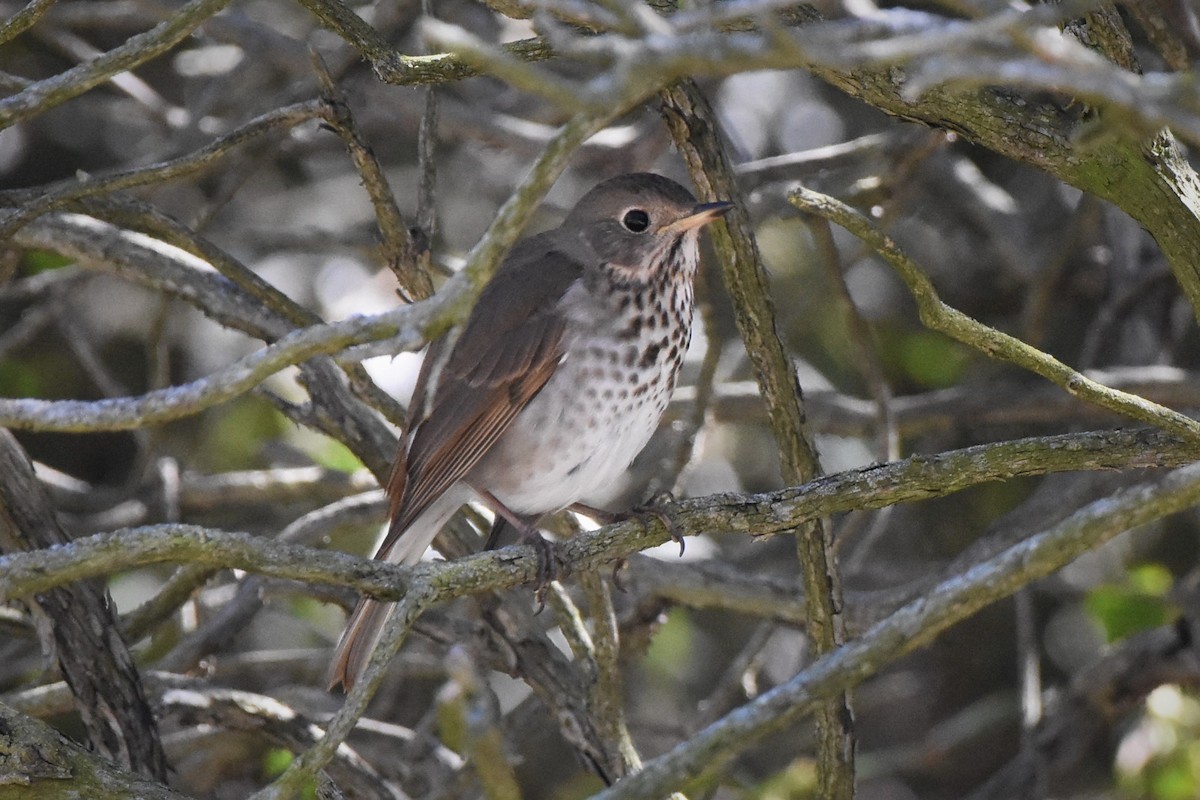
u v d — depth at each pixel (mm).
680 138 9180
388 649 7273
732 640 15234
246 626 11891
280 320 11062
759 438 15367
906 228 15273
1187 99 5438
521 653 10375
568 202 15664
